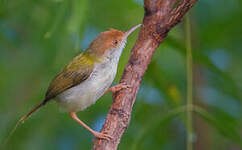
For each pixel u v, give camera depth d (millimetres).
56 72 11883
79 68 9898
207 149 12992
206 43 13609
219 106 12422
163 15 7938
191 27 12711
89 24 11477
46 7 11227
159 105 12812
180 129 13375
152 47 7949
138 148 9250
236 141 9078
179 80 12758
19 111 12078
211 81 12602
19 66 12430
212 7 13750
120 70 10164
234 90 10539
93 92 9930
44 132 11883
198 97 12641
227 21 13453
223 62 14195
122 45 10023
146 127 9188
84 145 12414
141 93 12383
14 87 12352
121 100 7684
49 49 11609
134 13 10898
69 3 9445
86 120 12492
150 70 10898
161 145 12188
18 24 12336
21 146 11688
